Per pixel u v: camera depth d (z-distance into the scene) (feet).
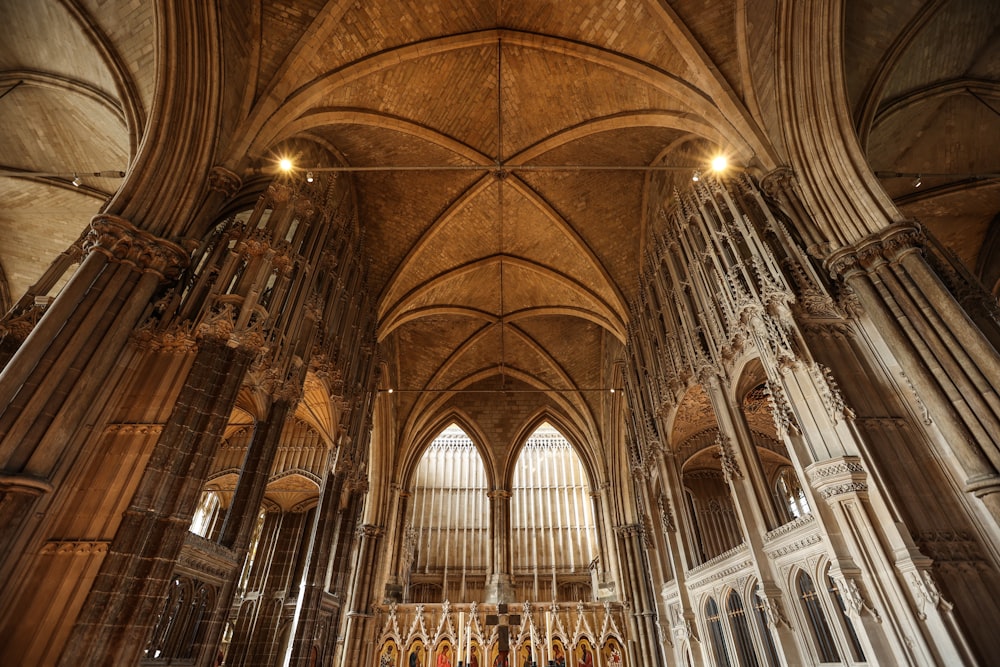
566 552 103.91
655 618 69.72
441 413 96.37
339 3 41.24
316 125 46.42
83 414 27.32
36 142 48.29
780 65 38.19
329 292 50.24
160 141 34.65
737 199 41.27
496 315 81.97
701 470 66.13
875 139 46.06
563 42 47.67
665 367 52.90
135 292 30.78
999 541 24.85
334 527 47.78
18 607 24.09
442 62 49.37
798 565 32.35
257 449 36.70
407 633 74.64
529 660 69.97
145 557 25.67
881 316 29.43
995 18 39.73
